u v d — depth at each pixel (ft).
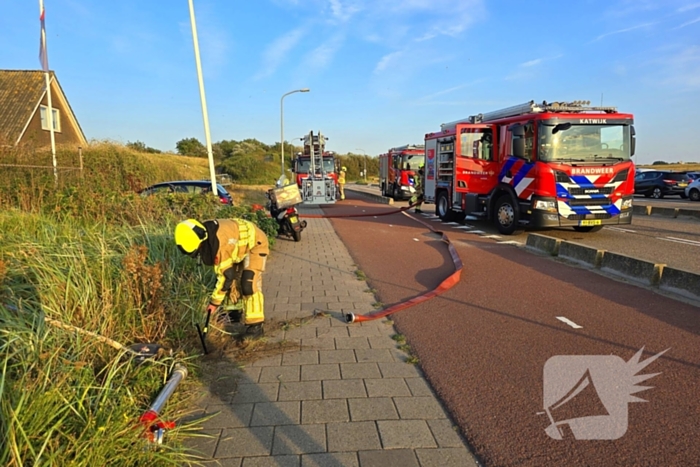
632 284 22.56
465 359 14.08
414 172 88.79
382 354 14.60
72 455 8.22
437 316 18.07
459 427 10.52
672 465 9.11
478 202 45.60
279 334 16.31
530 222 38.42
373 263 28.55
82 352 11.48
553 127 37.24
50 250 17.47
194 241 13.50
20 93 83.61
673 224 49.14
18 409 7.95
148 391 11.21
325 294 21.56
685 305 19.04
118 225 26.73
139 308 14.32
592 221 37.81
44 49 45.37
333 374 13.19
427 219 56.29
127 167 62.23
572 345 15.02
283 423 10.69
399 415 11.03
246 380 12.82
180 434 10.05
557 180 37.01
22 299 13.73
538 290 21.61
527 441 9.94
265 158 196.13
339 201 93.76
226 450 9.69
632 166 38.32
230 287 14.71
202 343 14.33
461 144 48.37
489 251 32.24
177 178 81.66
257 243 15.65
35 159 45.27
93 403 9.68
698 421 10.59
